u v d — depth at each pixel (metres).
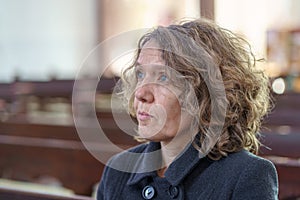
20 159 4.50
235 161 1.22
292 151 3.98
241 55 1.24
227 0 6.34
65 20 8.28
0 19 8.67
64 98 6.12
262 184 1.17
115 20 7.51
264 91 1.30
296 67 5.48
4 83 6.41
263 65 1.34
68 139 5.03
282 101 4.79
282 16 6.69
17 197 2.31
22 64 8.50
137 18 7.02
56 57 8.35
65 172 4.21
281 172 3.04
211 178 1.22
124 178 1.38
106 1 7.68
